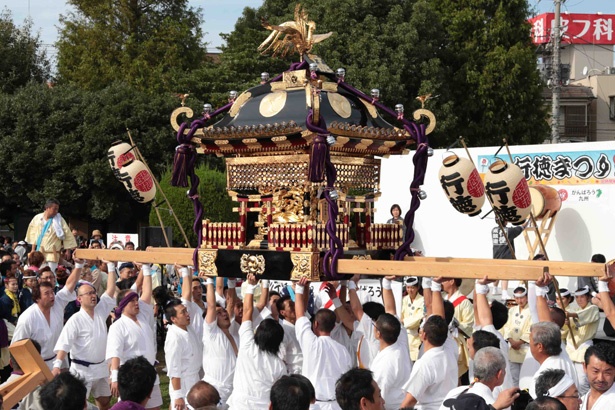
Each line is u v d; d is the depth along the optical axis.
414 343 10.20
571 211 16.30
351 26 29.09
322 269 6.90
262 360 7.55
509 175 7.56
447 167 7.51
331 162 7.11
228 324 8.64
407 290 10.36
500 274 6.13
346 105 7.35
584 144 16.27
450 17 31.95
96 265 13.61
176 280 16.12
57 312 9.76
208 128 7.26
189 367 8.57
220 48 35.22
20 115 28.09
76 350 9.27
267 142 7.09
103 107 28.44
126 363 5.95
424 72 28.98
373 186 7.78
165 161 28.14
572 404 5.80
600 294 6.61
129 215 29.44
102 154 28.03
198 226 7.70
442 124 28.66
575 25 50.22
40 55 36.28
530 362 7.96
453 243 18.02
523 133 31.48
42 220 14.02
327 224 6.85
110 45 37.59
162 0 39.41
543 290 7.12
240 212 7.46
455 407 5.54
